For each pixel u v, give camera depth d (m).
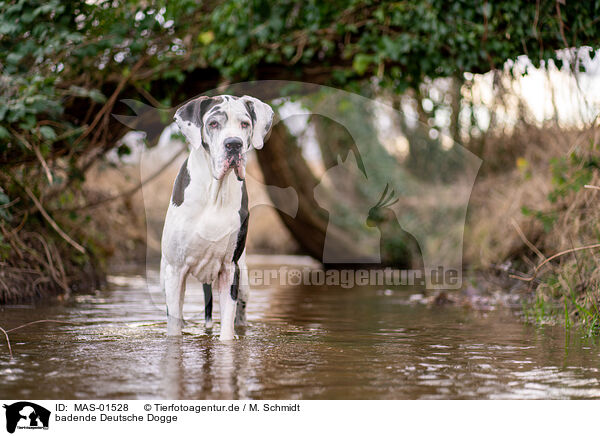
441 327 4.43
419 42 6.03
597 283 4.48
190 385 2.60
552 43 5.95
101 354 3.24
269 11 6.25
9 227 6.12
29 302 5.86
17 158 5.75
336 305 6.06
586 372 2.90
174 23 6.20
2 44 5.55
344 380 2.72
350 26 6.16
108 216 8.59
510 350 3.48
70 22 5.68
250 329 4.25
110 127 6.30
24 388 2.53
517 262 6.70
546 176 6.61
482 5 5.84
